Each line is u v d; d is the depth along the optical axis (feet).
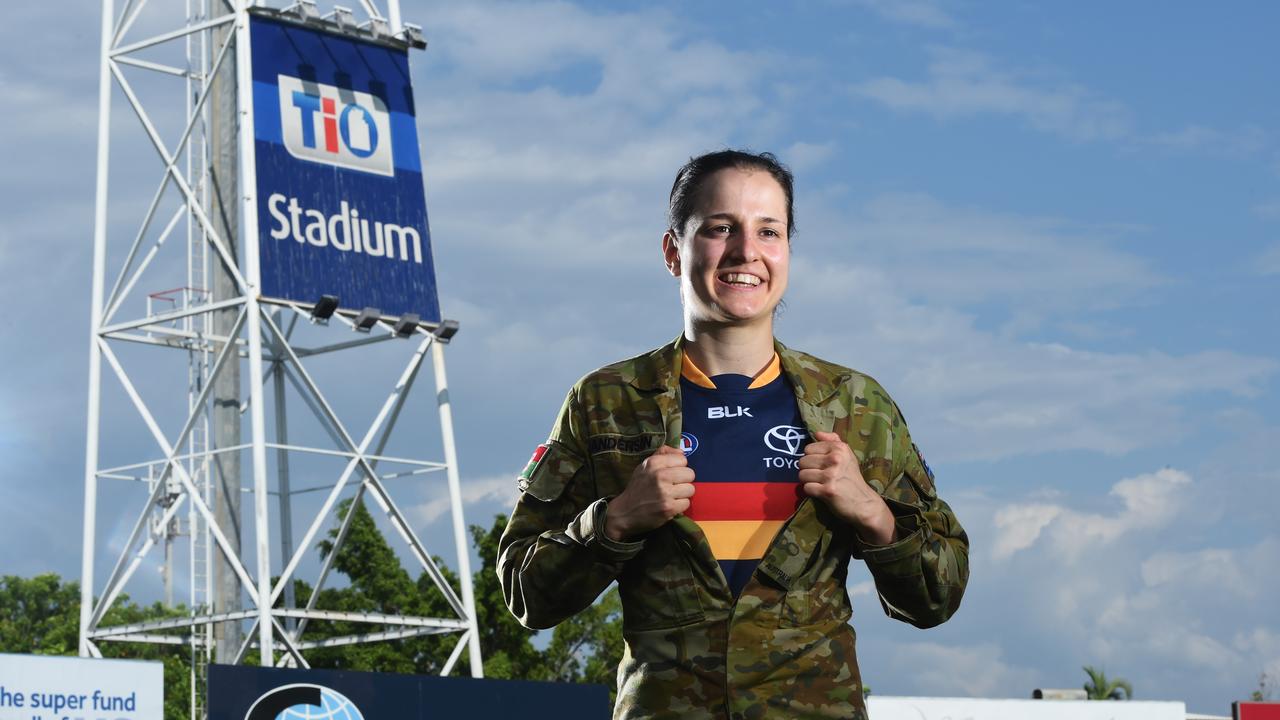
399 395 100.32
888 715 110.11
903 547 16.34
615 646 163.22
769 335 17.28
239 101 97.81
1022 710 113.09
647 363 17.31
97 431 97.96
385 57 103.14
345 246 98.89
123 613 194.49
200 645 106.93
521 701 86.89
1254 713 119.14
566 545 16.37
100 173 100.32
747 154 17.34
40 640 211.20
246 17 98.43
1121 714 115.03
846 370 17.44
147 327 97.91
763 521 16.35
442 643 153.69
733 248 16.87
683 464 15.99
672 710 16.01
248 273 95.14
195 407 93.50
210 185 102.27
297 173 98.22
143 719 76.33
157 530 97.81
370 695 81.61
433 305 101.55
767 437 16.67
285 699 78.64
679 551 16.20
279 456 107.96
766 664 15.94
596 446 17.02
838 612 16.44
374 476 97.91
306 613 93.71
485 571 156.04
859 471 16.33
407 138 102.73
